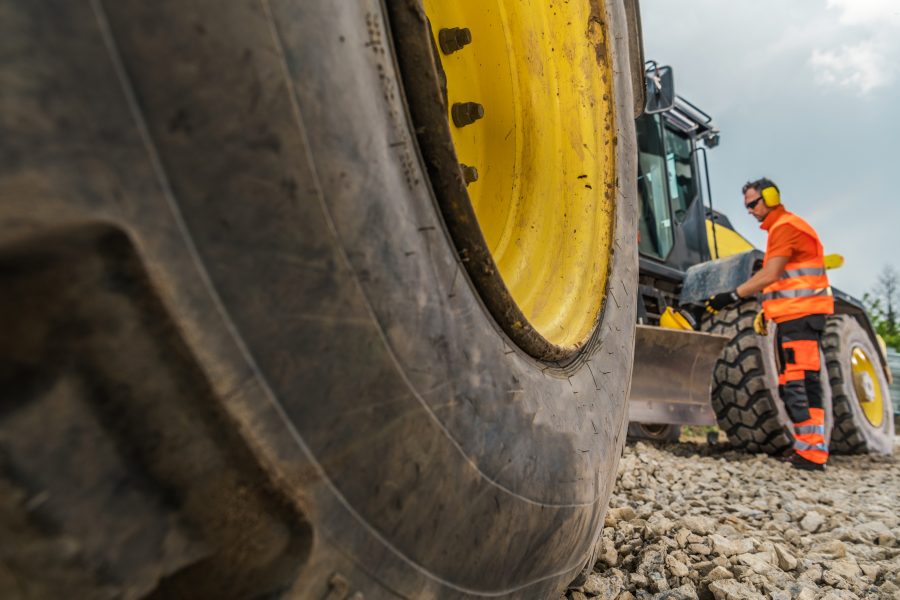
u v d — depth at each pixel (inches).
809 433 167.6
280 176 23.2
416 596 30.1
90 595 19.3
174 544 20.9
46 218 17.4
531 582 39.9
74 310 18.3
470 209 33.3
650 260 189.2
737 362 176.4
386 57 29.9
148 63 19.8
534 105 61.0
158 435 20.3
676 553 71.6
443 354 30.6
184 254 20.4
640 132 197.8
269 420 22.7
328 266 24.8
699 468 147.5
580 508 42.1
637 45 74.8
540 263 57.5
